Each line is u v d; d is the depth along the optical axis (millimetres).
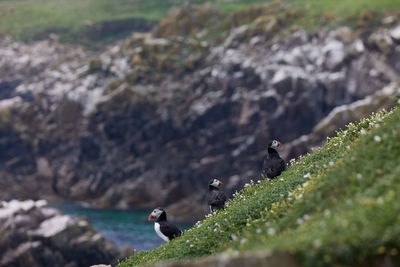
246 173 84875
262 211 12805
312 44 89438
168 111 91438
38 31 165750
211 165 87062
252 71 88562
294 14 99125
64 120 97188
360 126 15680
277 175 16625
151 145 90812
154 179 87812
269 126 85500
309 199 10930
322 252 7547
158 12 177625
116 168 90375
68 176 93312
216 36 105625
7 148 96500
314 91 84375
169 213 83125
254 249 9328
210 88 91875
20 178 94500
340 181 10688
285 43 91312
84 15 178375
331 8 97500
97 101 92938
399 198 8289
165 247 15102
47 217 51688
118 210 84188
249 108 86938
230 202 16984
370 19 89875
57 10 182125
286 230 10203
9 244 47688
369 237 7605
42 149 97438
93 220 74625
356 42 85688
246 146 85875
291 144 74750
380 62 83750
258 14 106562
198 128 90250
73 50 156875
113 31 169375
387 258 7492
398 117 11898
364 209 8406
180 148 90312
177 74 96438
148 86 94812
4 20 172625
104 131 91562
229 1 155250
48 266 48500
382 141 11070
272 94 85250
